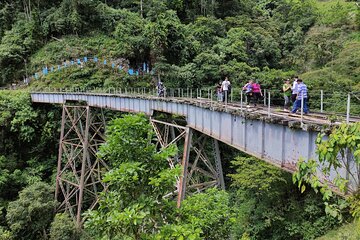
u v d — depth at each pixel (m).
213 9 53.00
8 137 30.16
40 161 30.17
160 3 49.03
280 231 17.95
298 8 60.19
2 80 44.94
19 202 19.75
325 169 4.27
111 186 4.74
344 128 3.88
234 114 11.02
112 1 54.84
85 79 39.81
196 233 4.30
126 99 21.97
